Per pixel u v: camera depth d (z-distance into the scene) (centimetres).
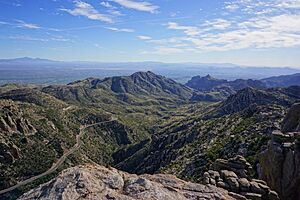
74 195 1655
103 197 1684
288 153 4069
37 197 1648
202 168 9175
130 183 1906
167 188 1972
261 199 2998
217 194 2012
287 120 6044
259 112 14112
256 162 4944
